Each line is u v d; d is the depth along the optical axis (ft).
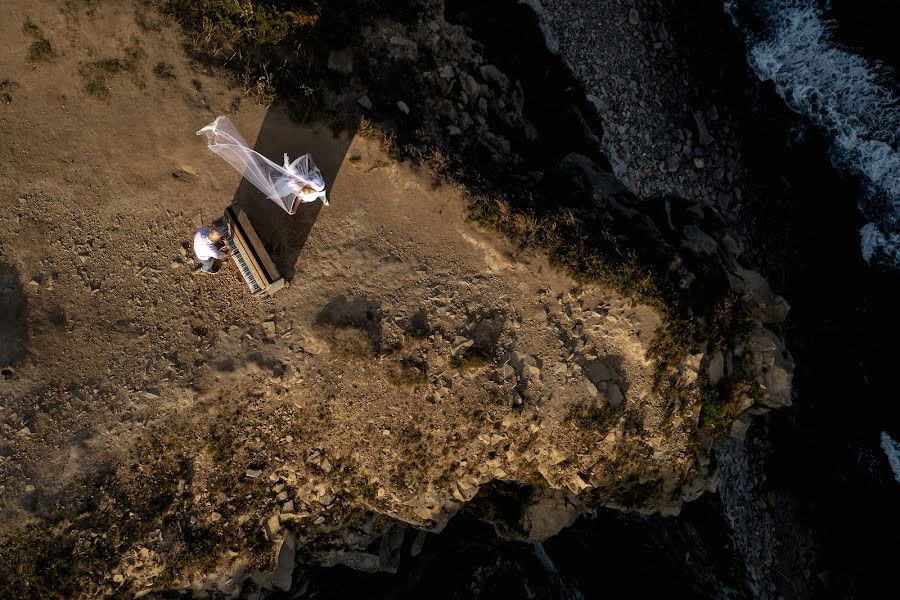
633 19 62.64
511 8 58.08
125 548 41.55
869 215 63.98
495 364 43.83
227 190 42.47
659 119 62.64
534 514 48.06
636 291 44.11
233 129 41.81
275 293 42.68
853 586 65.05
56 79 42.19
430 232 43.45
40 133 42.42
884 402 64.75
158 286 42.65
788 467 65.51
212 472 42.73
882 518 64.75
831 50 63.16
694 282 47.39
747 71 64.64
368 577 49.39
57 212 42.63
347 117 42.52
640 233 47.03
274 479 43.60
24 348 41.91
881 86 62.13
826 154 64.28
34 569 40.47
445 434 44.01
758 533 64.23
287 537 44.27
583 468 45.73
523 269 43.68
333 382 43.06
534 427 44.16
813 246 65.72
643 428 45.70
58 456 41.52
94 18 41.86
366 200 43.14
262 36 42.09
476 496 49.52
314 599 47.06
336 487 44.39
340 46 43.50
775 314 52.29
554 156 53.16
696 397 46.37
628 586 59.93
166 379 42.24
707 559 62.08
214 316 42.73
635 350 44.78
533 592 53.88
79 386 42.06
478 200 43.01
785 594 64.18
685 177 63.16
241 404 42.73
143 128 42.34
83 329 42.34
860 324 65.05
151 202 42.65
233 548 43.11
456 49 47.62
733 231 64.34
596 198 47.83
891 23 61.52
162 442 42.22
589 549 60.18
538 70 57.41
